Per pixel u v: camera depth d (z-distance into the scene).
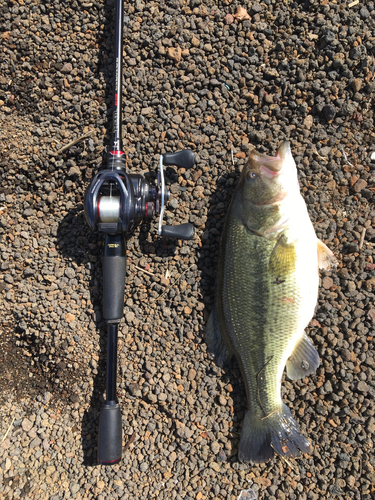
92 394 0.48
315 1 0.48
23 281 0.49
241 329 0.45
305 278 0.43
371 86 0.48
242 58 0.49
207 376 0.48
